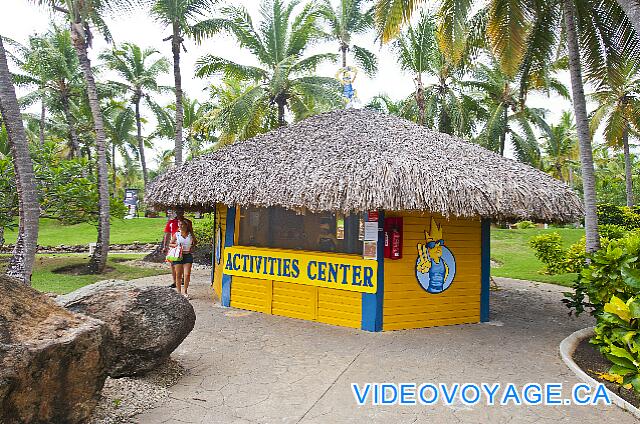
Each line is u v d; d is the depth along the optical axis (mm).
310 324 7848
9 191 13203
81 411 3691
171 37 17047
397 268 7602
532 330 7914
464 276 8266
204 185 8336
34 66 25781
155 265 16219
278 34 20672
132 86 31016
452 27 11500
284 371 5680
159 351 5090
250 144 9492
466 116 22719
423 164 7055
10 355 3148
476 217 7023
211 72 19859
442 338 7230
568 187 8297
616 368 4695
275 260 8484
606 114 22984
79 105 30594
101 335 3896
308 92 19656
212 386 5168
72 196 14305
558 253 15203
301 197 7004
